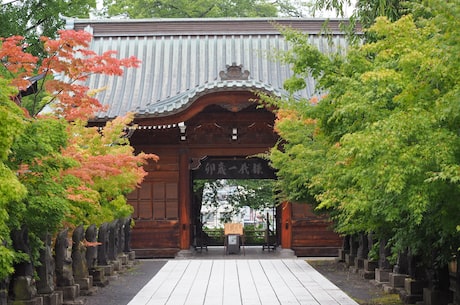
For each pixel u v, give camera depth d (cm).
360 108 1073
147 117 2675
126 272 2195
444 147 901
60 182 1330
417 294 1473
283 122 2061
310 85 3027
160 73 3128
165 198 2889
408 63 969
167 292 1708
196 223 3381
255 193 3916
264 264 2450
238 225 2989
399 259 1634
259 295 1642
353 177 1167
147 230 2877
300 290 1727
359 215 1386
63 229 1572
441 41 920
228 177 3100
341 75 1327
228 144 2911
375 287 1762
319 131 1448
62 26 3575
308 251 2859
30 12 3644
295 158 2197
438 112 922
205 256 2888
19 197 870
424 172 933
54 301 1357
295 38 1404
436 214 1039
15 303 1241
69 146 1561
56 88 1578
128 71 3130
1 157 859
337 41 3241
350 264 2278
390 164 929
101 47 3247
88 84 3041
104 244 1995
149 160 2889
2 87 931
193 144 2905
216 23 3334
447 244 1215
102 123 2741
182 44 3272
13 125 838
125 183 2052
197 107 2667
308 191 2077
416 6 1012
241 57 3203
